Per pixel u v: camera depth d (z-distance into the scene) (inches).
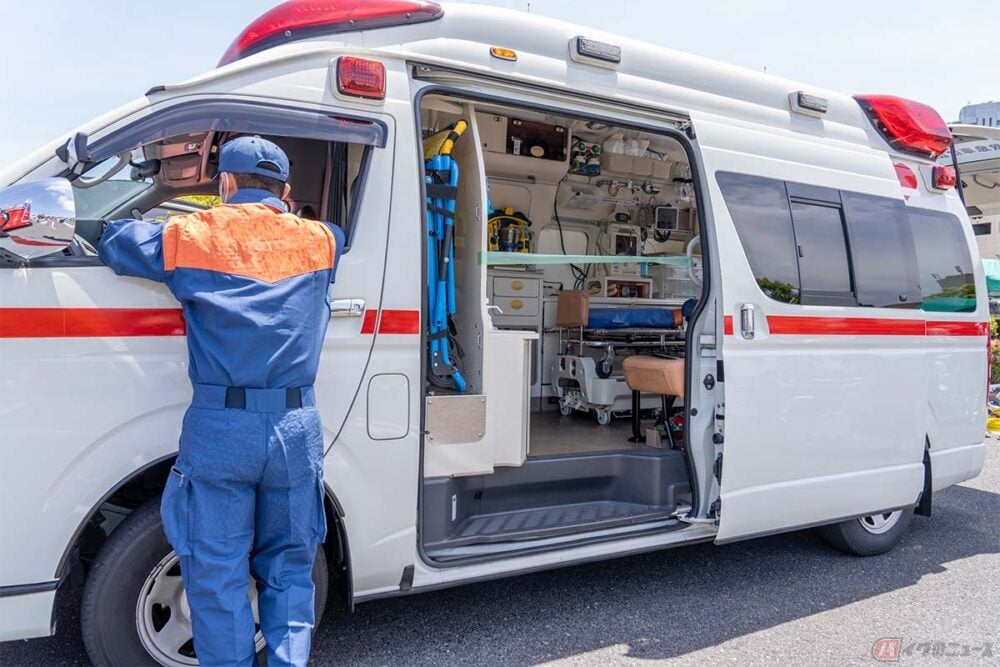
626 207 259.6
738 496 147.5
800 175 162.7
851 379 164.4
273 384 90.7
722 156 150.9
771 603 151.2
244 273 90.7
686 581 161.9
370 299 112.3
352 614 138.3
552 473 145.7
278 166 99.7
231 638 88.1
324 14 115.5
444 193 131.0
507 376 134.6
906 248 180.1
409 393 115.8
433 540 124.1
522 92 130.4
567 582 158.7
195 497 88.0
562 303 227.1
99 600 99.0
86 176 102.5
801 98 166.4
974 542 196.7
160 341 99.3
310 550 97.2
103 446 95.8
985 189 246.5
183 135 111.6
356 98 113.9
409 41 120.6
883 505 172.1
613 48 138.3
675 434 172.4
